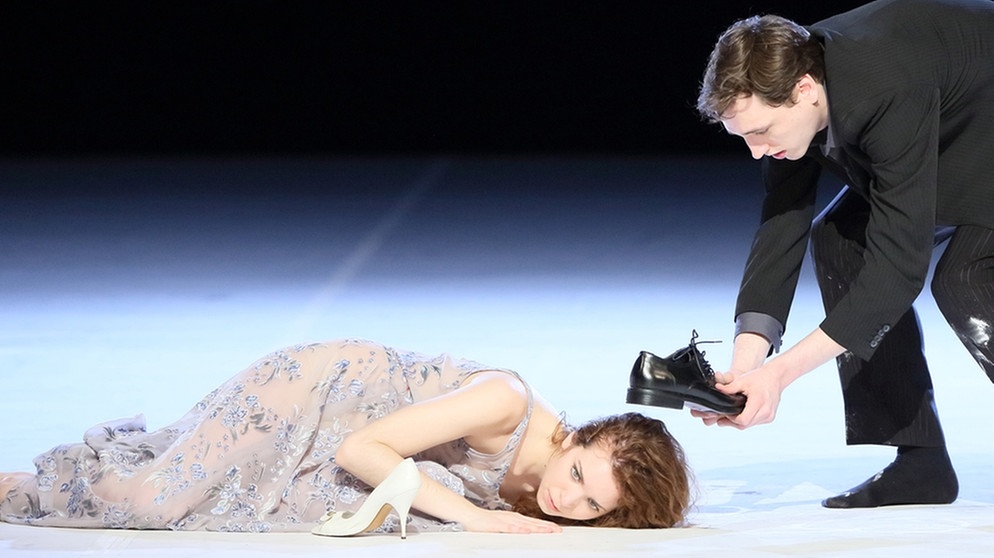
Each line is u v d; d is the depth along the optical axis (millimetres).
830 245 12484
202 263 29156
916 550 9031
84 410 15523
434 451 10867
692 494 10500
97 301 24250
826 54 10211
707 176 46875
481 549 9133
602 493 10117
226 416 10672
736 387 10367
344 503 10430
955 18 10648
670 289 25578
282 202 40719
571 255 30297
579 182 45719
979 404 16391
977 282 11172
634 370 10227
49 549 9297
